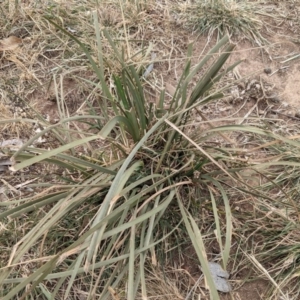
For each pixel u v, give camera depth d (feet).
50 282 5.84
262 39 8.48
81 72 7.98
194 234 5.10
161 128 6.10
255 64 8.18
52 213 5.21
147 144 6.13
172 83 7.94
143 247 5.02
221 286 5.84
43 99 7.77
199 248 4.86
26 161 4.26
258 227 6.15
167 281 5.85
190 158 5.87
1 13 8.73
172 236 6.09
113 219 5.48
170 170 6.06
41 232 4.80
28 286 5.66
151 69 8.02
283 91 7.84
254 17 8.72
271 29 8.70
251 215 6.26
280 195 6.48
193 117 7.34
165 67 8.15
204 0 8.84
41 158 4.37
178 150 6.04
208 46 8.47
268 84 7.90
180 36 8.58
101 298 4.93
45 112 7.62
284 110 7.58
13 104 7.64
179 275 5.95
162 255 5.97
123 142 6.24
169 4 9.03
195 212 6.22
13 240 6.12
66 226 6.13
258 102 7.70
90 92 7.45
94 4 8.87
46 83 7.97
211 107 7.59
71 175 6.41
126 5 8.82
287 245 5.97
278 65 8.18
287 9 8.97
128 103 6.02
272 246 6.05
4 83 7.87
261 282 5.88
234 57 8.28
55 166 6.85
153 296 5.71
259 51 8.35
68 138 6.40
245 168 5.82
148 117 6.25
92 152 6.41
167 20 8.71
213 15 8.69
